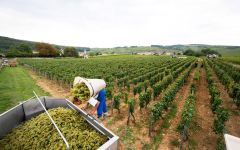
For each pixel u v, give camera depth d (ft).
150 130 20.63
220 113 22.20
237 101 31.01
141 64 122.93
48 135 10.05
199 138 20.83
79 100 15.84
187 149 18.47
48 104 14.83
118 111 28.63
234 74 59.57
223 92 46.39
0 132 10.97
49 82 58.70
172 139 20.36
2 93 40.81
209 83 48.55
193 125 24.20
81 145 9.11
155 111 21.81
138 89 40.06
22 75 76.48
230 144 9.77
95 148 9.02
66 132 10.14
